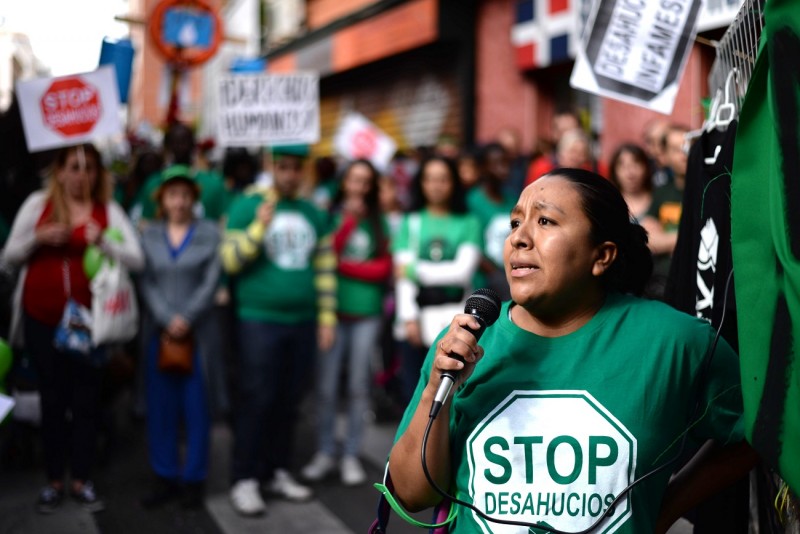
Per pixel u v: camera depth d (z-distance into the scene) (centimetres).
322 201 853
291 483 514
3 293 539
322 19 1695
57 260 492
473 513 187
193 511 492
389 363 723
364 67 1541
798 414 151
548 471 182
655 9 289
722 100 240
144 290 503
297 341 503
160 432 500
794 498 187
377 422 687
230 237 498
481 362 190
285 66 1825
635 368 184
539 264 186
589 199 187
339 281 543
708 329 193
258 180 881
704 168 232
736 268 173
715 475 197
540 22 1078
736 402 191
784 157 152
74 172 491
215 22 962
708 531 224
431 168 516
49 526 470
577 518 180
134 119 3162
